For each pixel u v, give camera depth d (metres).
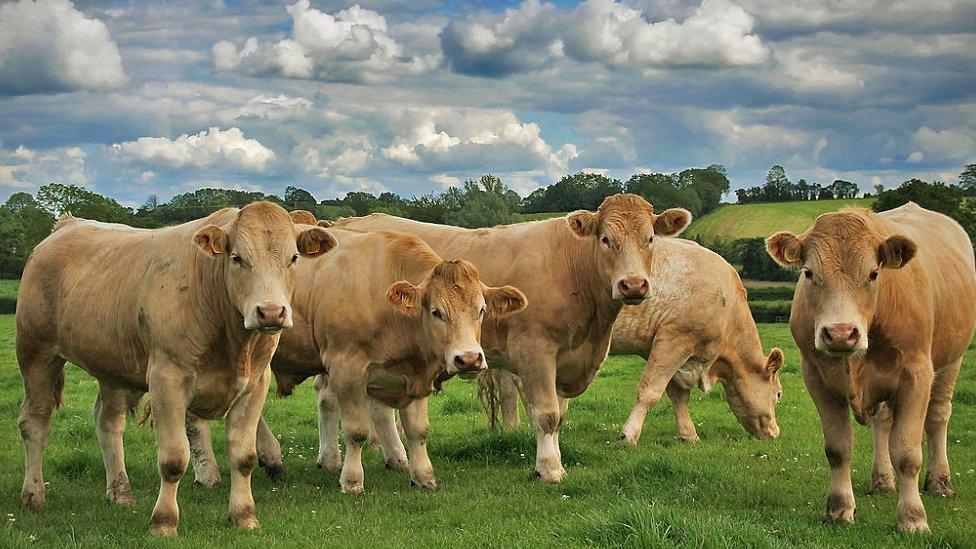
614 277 9.47
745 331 13.25
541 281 9.99
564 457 10.77
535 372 9.92
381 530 7.67
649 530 6.58
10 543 6.88
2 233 77.88
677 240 13.12
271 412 15.47
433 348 8.83
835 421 7.79
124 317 7.84
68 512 8.41
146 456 11.34
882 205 62.28
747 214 81.19
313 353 9.92
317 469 10.87
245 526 7.70
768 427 13.32
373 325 9.20
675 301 12.70
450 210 83.69
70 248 8.80
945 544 7.03
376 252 9.47
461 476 10.06
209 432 9.92
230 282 7.23
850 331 6.86
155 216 80.44
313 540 7.32
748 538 6.64
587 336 10.10
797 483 9.59
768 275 55.78
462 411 15.91
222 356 7.53
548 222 10.46
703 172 85.56
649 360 12.76
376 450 11.98
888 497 8.84
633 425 12.52
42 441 8.84
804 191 98.06
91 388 19.20
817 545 6.76
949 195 60.62
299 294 9.80
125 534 7.45
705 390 13.14
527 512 8.20
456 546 6.99
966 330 8.41
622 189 89.69
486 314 9.23
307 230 7.60
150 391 7.52
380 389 9.47
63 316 8.44
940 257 8.30
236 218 7.30
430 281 8.81
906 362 7.45
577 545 6.64
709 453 11.66
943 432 9.06
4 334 34.84
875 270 7.05
